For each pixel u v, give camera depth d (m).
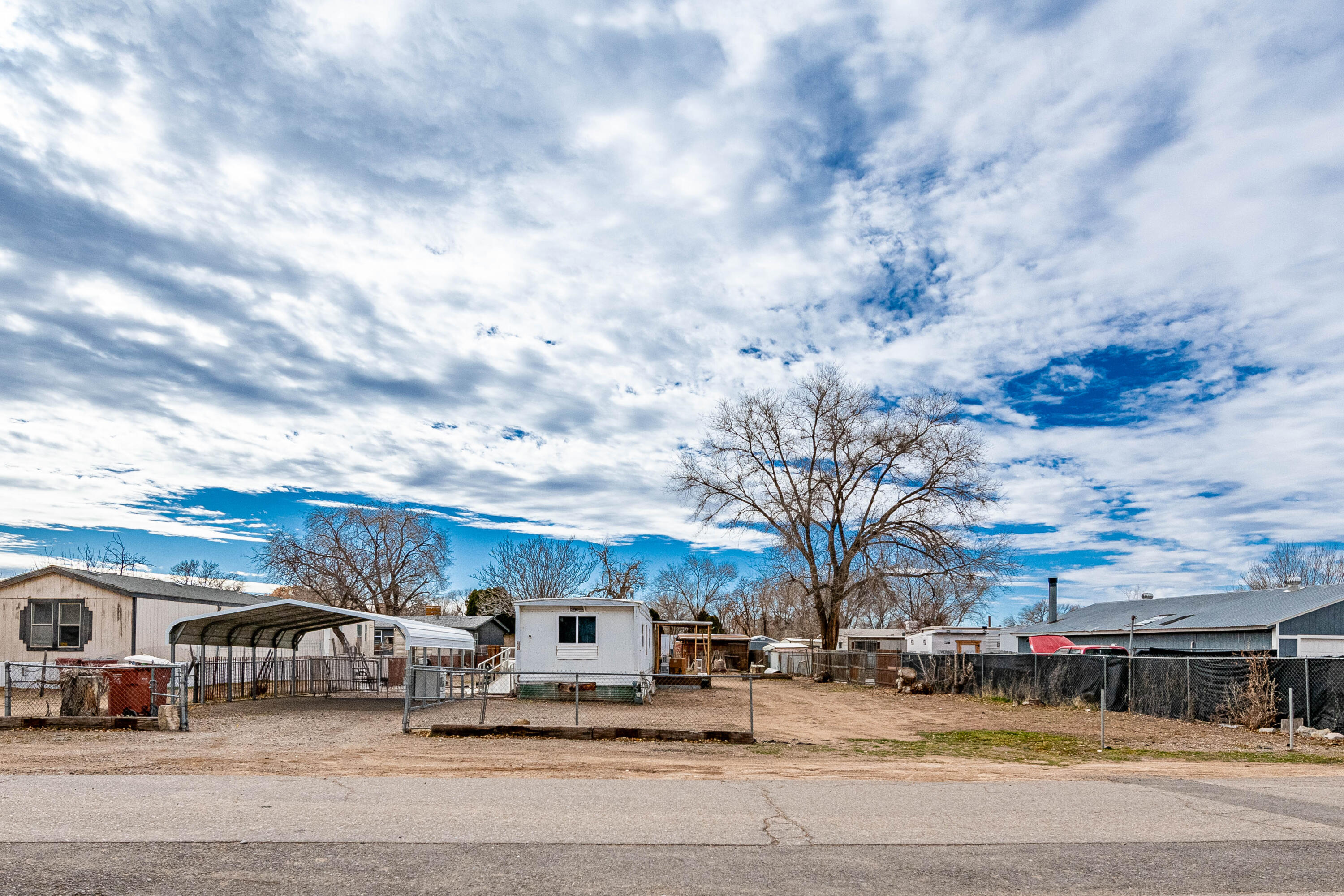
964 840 7.35
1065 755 14.77
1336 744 16.78
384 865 6.16
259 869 5.98
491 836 7.11
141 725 16.03
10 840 6.62
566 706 22.45
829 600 48.19
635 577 62.34
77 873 5.79
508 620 61.84
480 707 21.55
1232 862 6.70
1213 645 34.53
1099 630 41.12
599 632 24.62
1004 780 10.96
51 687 23.83
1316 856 6.93
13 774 10.16
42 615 24.80
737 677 45.94
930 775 11.43
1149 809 8.84
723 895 5.70
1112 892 5.91
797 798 9.20
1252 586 68.44
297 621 24.30
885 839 7.32
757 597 84.56
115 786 9.13
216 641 23.36
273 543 38.34
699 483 49.47
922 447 46.34
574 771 11.16
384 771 10.90
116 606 24.77
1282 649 30.95
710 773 11.20
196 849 6.47
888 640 58.91
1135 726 20.33
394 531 41.47
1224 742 16.98
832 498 48.44
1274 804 9.20
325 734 15.34
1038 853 6.92
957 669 32.56
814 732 18.70
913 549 46.19
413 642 21.94
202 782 9.52
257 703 22.41
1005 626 75.50
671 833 7.38
